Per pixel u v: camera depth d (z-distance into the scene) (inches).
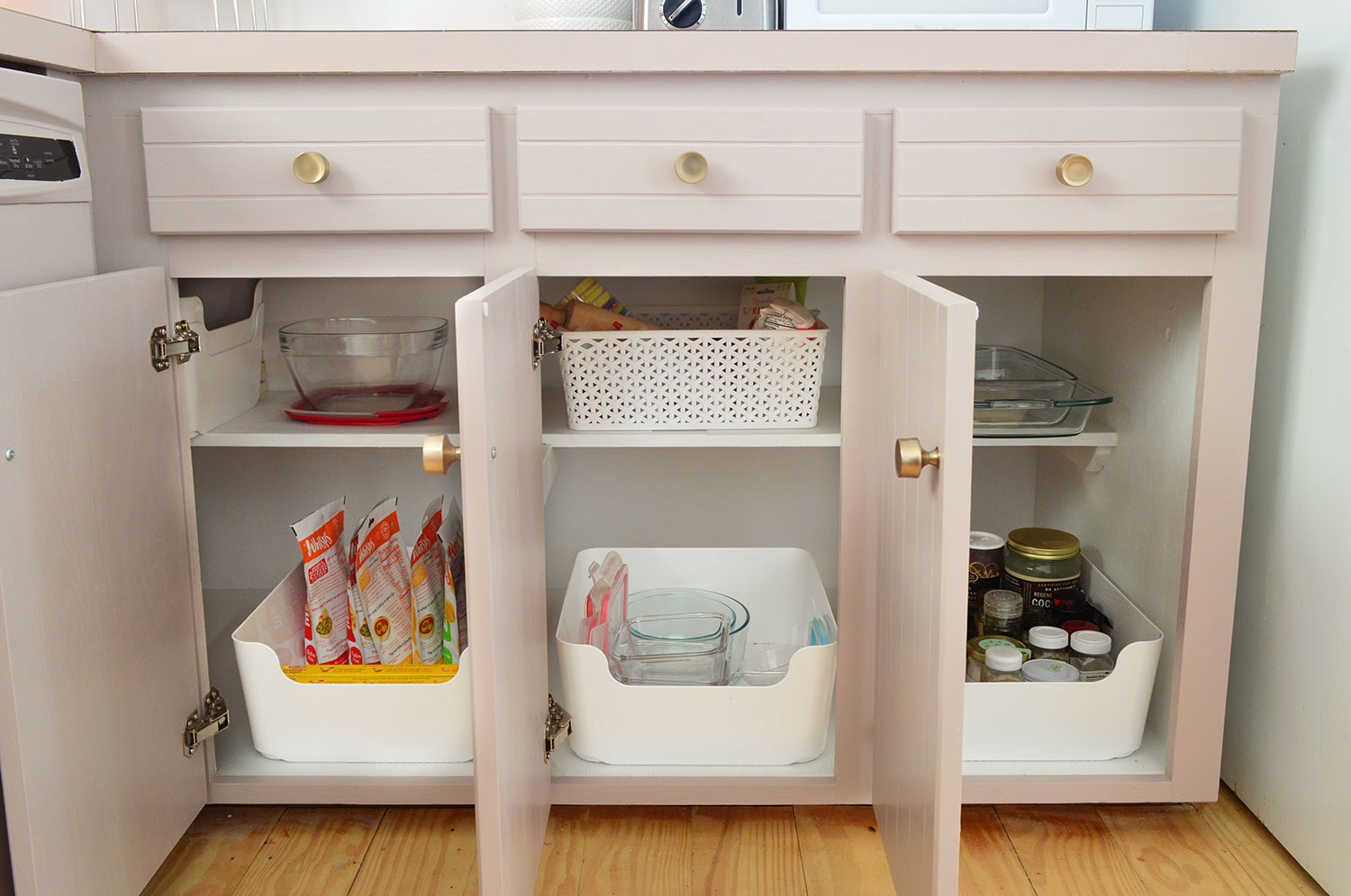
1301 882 42.5
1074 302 57.9
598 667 45.3
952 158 40.5
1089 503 56.8
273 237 41.7
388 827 46.4
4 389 30.5
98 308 36.0
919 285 35.4
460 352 30.3
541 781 42.6
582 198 40.8
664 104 40.6
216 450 63.3
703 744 46.2
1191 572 43.9
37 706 32.1
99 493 36.1
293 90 40.6
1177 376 46.0
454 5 58.6
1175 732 45.3
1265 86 40.7
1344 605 40.1
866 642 44.8
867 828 46.3
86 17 56.4
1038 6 46.0
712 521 65.0
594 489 64.5
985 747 47.0
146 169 40.4
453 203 40.7
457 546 50.9
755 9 47.3
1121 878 42.7
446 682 45.8
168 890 42.0
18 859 31.8
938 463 30.8
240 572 64.8
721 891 42.1
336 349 48.5
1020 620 52.0
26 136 35.7
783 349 46.5
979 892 41.8
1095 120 40.2
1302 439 43.1
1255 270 41.9
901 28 43.9
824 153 40.5
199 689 44.5
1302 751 42.8
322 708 46.1
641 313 59.7
